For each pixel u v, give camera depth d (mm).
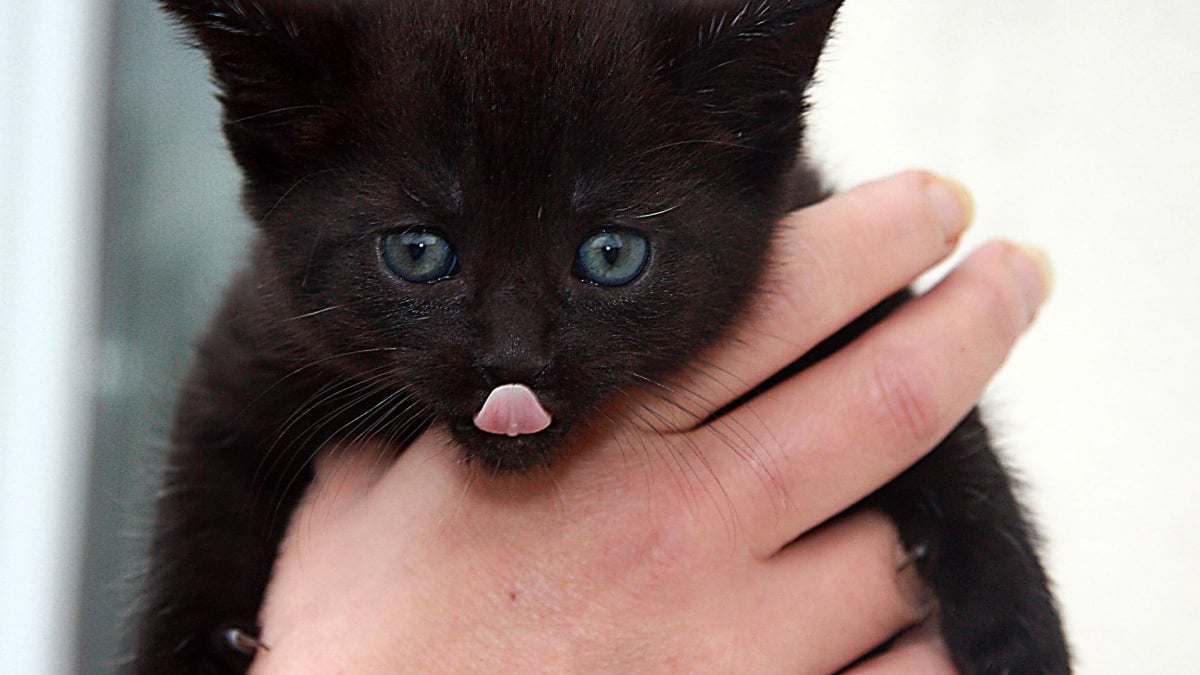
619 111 293
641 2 305
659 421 310
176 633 322
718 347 312
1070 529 407
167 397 350
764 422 308
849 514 322
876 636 311
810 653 303
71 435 412
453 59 292
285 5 298
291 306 308
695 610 300
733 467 305
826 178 365
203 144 405
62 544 412
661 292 298
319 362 314
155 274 412
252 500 325
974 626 318
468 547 300
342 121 300
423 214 292
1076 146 410
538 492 302
